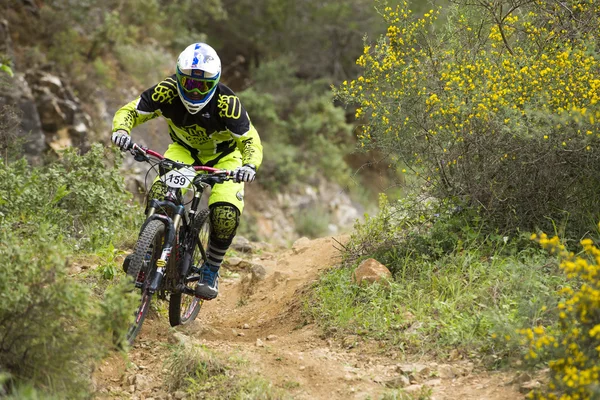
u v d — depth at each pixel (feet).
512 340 25.57
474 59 37.86
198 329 33.27
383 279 33.12
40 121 73.97
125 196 49.70
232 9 124.57
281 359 27.48
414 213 37.68
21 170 47.14
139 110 30.50
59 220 42.96
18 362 22.56
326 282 35.83
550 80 34.17
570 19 37.76
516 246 33.65
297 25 124.36
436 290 31.58
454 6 40.42
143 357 28.71
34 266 22.95
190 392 24.97
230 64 123.24
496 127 34.17
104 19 95.45
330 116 112.47
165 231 28.63
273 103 111.55
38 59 81.71
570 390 21.38
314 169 106.73
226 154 32.35
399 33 40.14
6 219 40.34
